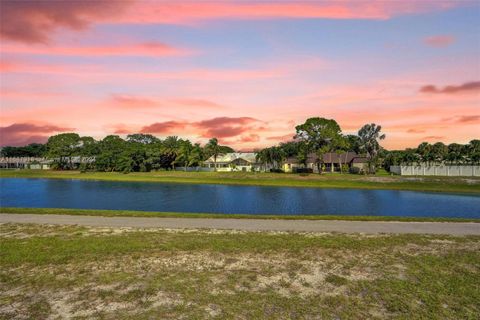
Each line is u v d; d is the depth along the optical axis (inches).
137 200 1690.5
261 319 319.3
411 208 1406.3
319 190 2160.4
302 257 490.9
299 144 3484.3
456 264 465.4
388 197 1777.8
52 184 2674.7
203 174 3230.8
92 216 823.1
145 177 3120.1
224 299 360.2
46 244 551.2
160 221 759.1
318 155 3169.3
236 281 407.5
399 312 333.4
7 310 339.3
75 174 3710.6
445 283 402.0
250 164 4301.2
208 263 466.6
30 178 3398.1
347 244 552.4
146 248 527.2
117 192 2070.6
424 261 476.1
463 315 327.9
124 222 746.2
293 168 3875.5
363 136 3782.0
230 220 775.1
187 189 2252.7
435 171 2977.4
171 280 409.7
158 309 338.6
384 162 3956.7
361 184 2346.2
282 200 1675.7
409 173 3063.5
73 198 1776.6
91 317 323.9
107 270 441.4
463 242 573.9
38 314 330.3
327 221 770.2
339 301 357.1
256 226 706.8
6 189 2276.1
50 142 4849.9
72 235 613.9
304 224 730.8
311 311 335.3
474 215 1227.2
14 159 6107.3
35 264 462.9
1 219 780.6
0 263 466.9
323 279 414.9
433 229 682.2
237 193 2001.7
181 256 492.7
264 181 2672.2
